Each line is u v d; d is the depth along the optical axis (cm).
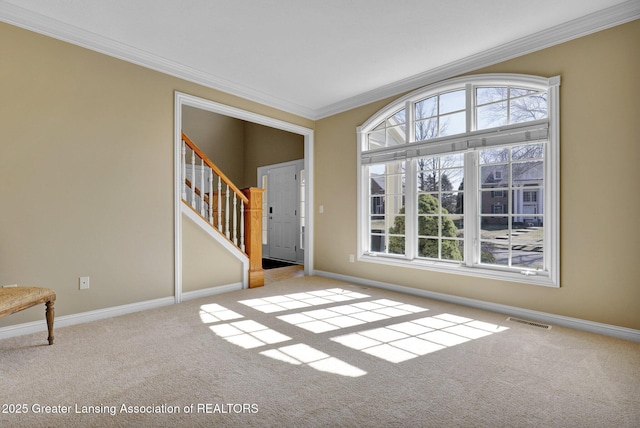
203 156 385
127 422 154
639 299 247
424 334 265
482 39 297
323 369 207
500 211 327
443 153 357
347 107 454
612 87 257
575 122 274
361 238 438
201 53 323
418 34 288
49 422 153
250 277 417
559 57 283
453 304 347
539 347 239
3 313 199
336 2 244
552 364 213
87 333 263
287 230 649
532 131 296
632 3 243
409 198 393
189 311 322
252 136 710
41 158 267
